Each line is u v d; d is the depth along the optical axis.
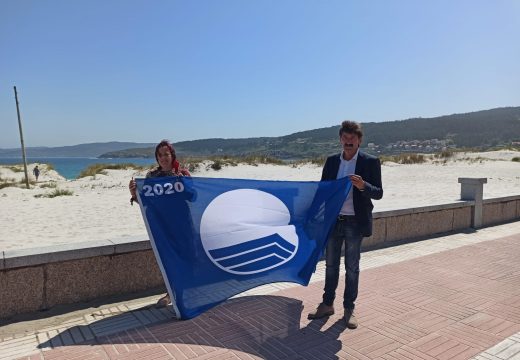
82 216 12.02
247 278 4.93
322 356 3.88
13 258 4.70
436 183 20.97
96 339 4.20
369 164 4.63
